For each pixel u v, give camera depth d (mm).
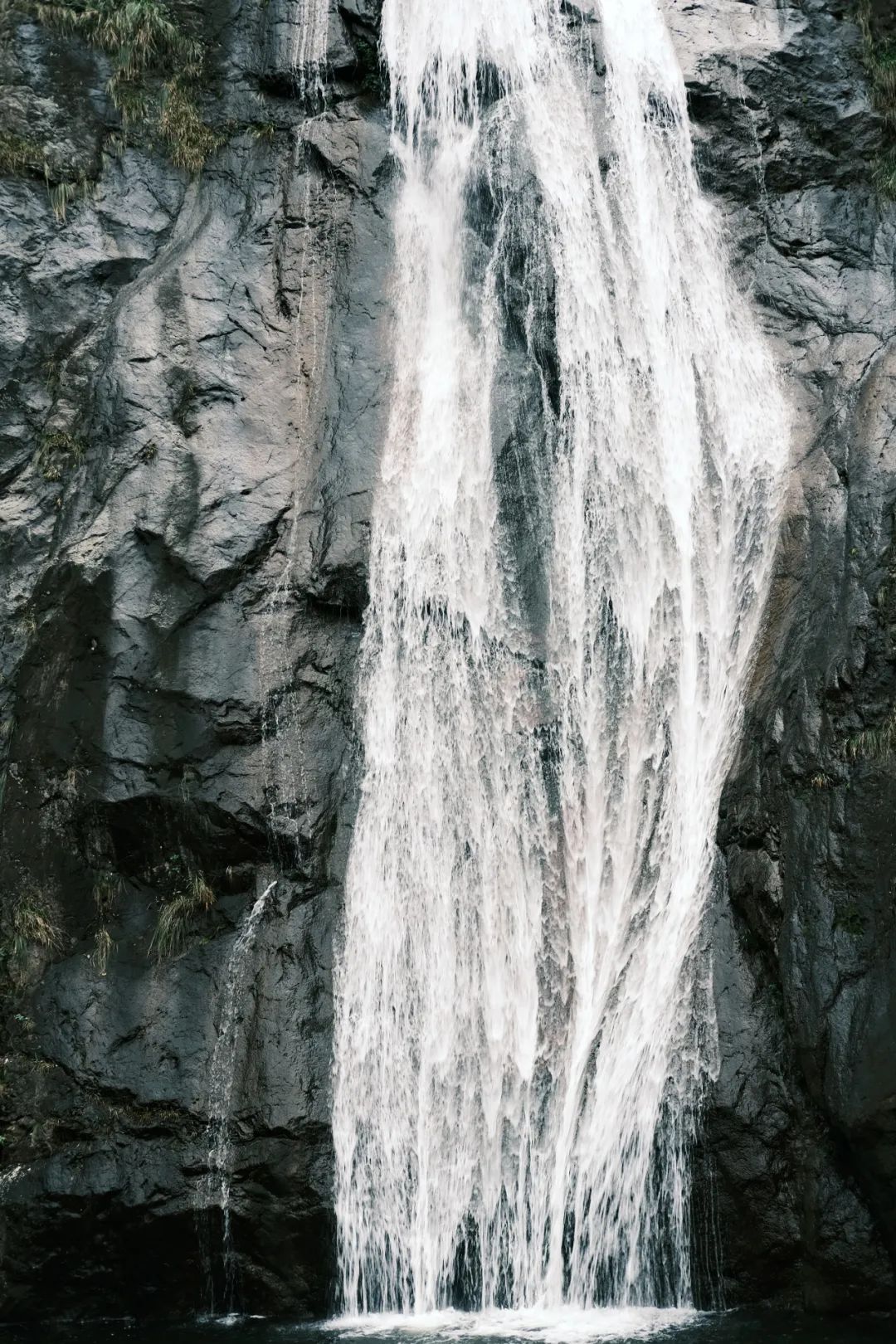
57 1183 10758
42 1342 10117
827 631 11914
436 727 12453
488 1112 11242
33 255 13898
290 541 12641
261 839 11727
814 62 15000
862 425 12703
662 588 12859
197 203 14414
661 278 14086
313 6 14836
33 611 12695
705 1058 10945
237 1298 10797
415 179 14539
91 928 11805
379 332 13734
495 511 13164
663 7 15039
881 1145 10188
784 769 11594
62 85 14422
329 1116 10953
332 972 11453
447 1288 10812
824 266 14328
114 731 11844
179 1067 11117
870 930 10766
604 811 12109
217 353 13312
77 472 13102
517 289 13945
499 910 11875
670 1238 10680
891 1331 9812
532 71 14711
